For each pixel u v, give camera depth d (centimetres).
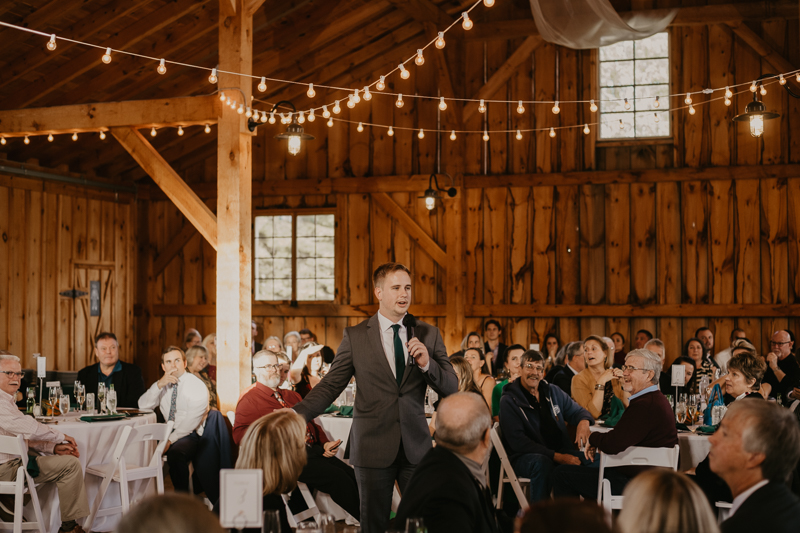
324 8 816
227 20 582
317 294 970
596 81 887
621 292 877
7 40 680
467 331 916
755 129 521
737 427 202
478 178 911
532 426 460
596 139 889
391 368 303
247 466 259
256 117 598
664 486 144
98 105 622
